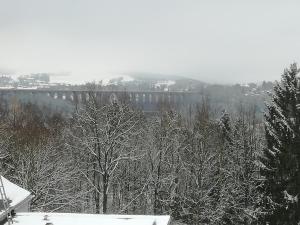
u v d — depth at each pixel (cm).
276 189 2745
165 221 2061
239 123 4400
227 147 4350
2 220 1978
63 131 5059
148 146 4244
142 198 4453
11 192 2292
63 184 3997
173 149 4325
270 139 2823
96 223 2003
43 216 2088
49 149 4075
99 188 4041
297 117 2731
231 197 3831
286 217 2656
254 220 2986
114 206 4497
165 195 4250
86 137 3706
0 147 4069
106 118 3656
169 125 4275
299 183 2680
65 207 4191
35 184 3634
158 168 4059
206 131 4356
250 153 3834
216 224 3944
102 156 3819
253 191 3791
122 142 3719
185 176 4306
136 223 2005
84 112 3850
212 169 4131
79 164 4459
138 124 4853
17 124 5694
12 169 4047
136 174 4538
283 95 2800
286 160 2705
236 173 3944
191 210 3997
